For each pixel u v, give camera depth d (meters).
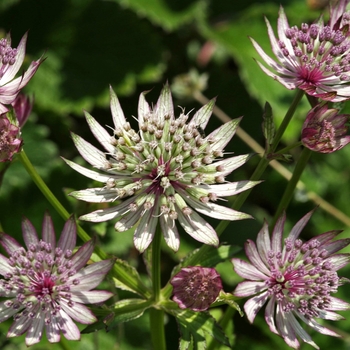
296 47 0.35
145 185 0.34
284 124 0.34
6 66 0.35
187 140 0.34
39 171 0.42
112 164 0.34
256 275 0.34
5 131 0.34
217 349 0.37
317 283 0.34
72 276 0.34
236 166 0.34
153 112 0.35
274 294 0.34
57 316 0.34
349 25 0.35
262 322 0.42
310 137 0.34
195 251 0.35
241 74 0.43
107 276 0.35
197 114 0.34
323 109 0.34
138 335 0.41
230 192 0.34
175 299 0.34
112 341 0.41
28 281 0.34
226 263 0.41
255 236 0.43
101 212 0.34
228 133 0.34
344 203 0.43
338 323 0.42
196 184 0.34
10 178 0.42
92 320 0.34
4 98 0.34
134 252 0.42
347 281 0.34
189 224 0.34
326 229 0.43
